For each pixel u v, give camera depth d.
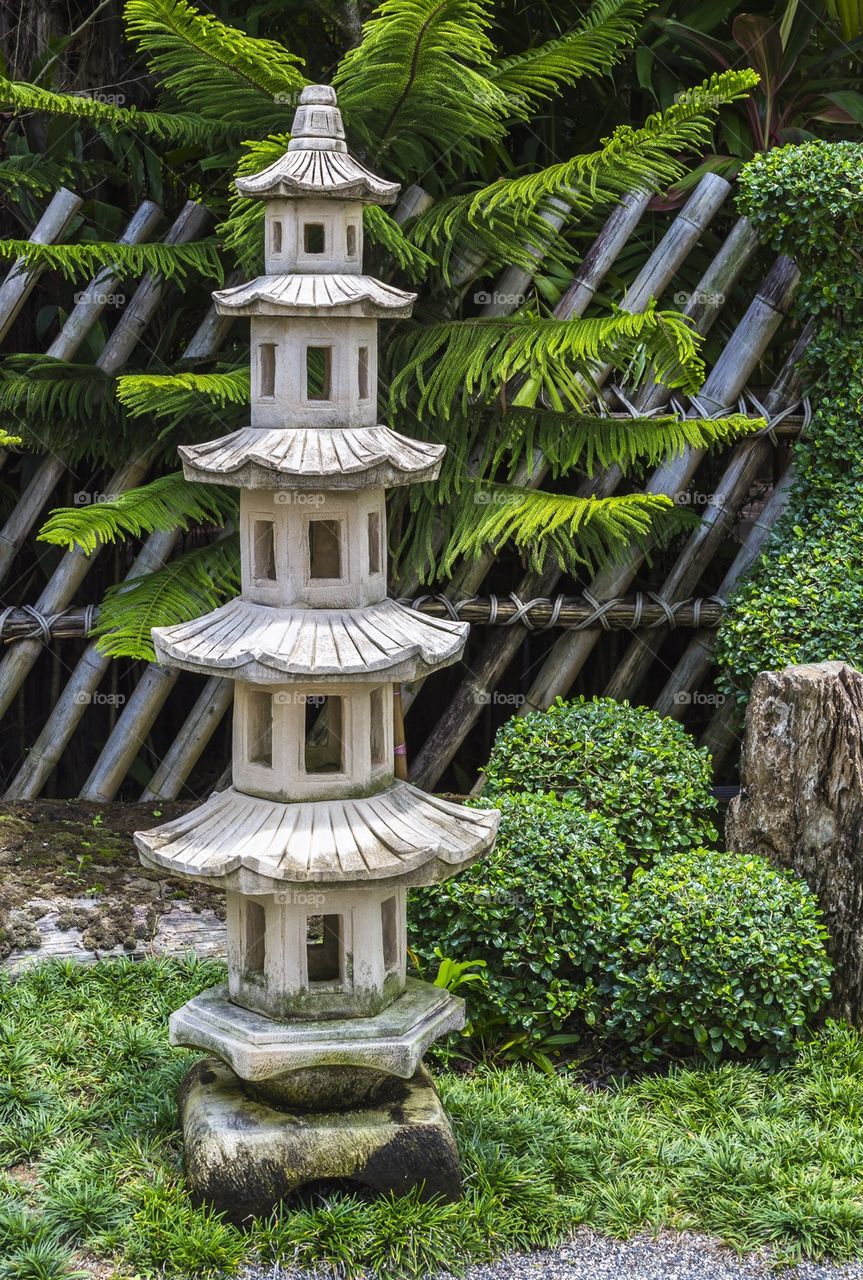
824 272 4.85
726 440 5.13
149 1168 3.17
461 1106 3.47
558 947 3.82
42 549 5.48
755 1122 3.42
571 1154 3.31
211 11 5.50
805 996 3.79
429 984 3.30
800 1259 3.00
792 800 4.09
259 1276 2.87
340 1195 3.10
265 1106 3.13
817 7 5.24
